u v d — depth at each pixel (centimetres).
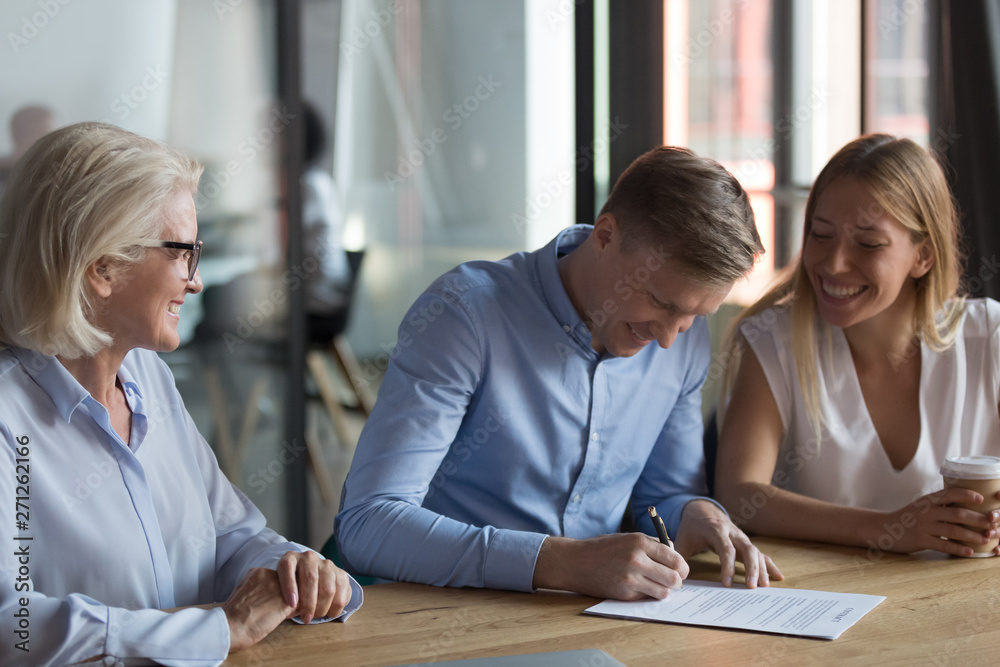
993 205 263
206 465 124
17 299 98
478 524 136
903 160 146
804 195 304
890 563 122
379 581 130
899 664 88
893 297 148
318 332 287
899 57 302
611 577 107
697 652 91
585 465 136
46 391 103
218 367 270
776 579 116
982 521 122
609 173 285
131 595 105
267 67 263
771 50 294
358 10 276
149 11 247
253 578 99
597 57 282
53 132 101
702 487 149
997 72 262
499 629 98
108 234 98
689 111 288
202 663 89
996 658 90
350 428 296
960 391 155
